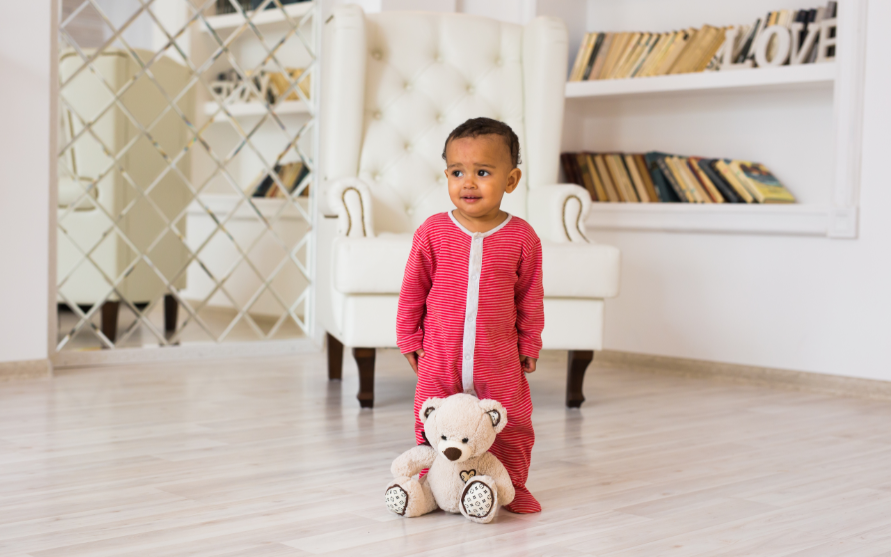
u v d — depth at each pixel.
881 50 2.69
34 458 1.69
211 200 3.26
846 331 2.79
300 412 2.22
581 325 2.33
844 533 1.32
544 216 2.58
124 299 3.05
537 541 1.26
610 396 2.61
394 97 2.77
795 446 1.96
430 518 1.37
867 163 2.74
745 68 3.03
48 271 2.68
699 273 3.13
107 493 1.46
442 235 1.39
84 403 2.27
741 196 3.05
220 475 1.60
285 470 1.64
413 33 2.81
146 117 3.08
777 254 2.94
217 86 3.26
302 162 3.51
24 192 2.59
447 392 1.41
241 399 2.39
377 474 1.63
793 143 3.13
